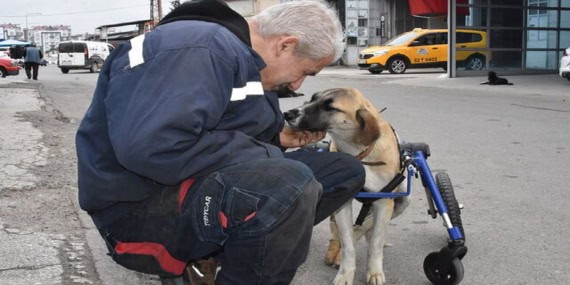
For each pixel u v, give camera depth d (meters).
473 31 19.86
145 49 2.01
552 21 20.66
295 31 2.22
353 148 3.09
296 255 2.07
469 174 5.79
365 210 3.22
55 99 13.79
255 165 2.02
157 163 1.85
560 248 3.75
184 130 1.86
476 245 3.82
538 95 13.77
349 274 3.10
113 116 1.93
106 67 2.12
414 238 4.00
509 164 6.23
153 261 2.14
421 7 27.80
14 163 5.69
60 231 3.80
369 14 35.91
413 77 21.17
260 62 2.16
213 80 1.94
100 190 2.02
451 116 10.20
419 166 3.17
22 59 39.69
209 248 2.09
